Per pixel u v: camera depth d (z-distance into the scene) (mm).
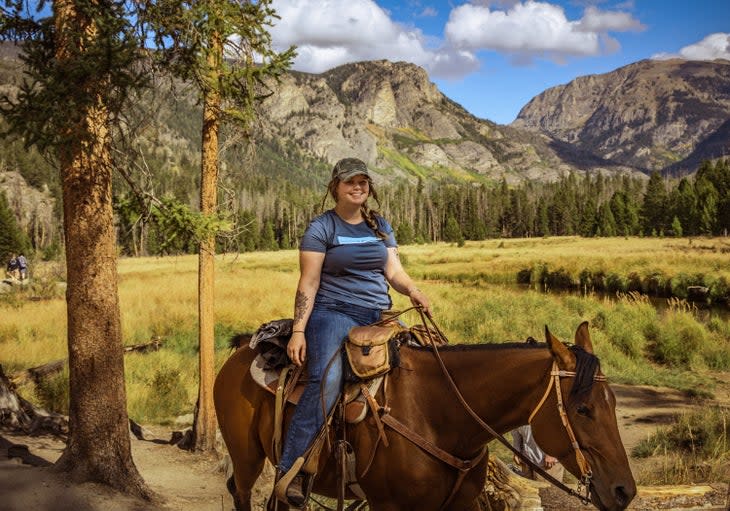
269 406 4035
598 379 3184
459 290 31859
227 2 6762
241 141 8758
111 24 5199
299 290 3799
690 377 15508
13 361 15000
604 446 3070
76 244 5957
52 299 28188
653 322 20062
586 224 127562
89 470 5977
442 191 195875
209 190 8898
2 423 8375
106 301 6059
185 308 24156
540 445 3355
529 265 49594
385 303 4016
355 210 3875
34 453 7109
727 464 8312
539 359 3393
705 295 31641
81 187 5902
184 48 6203
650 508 6434
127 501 5879
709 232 92062
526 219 165875
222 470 8344
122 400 6203
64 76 5242
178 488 7457
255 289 30172
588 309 23703
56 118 5164
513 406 3451
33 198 120438
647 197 121125
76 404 6043
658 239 93312
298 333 3764
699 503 6473
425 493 3521
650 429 11156
